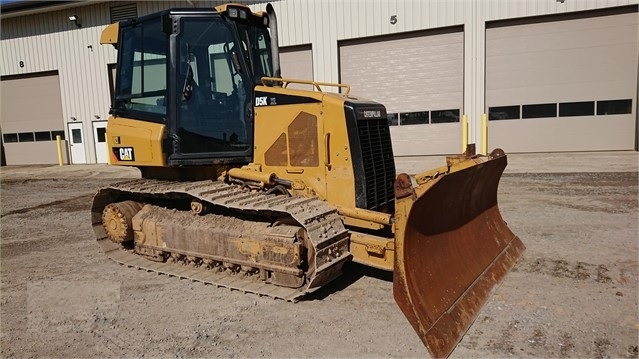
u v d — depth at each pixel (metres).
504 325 3.75
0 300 4.61
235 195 4.75
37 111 20.28
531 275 4.82
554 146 14.58
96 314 4.20
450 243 4.30
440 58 15.13
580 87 14.15
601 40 13.81
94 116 19.22
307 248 4.31
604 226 6.58
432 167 12.61
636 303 4.08
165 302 4.41
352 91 16.11
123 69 5.62
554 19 14.04
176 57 5.00
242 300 4.39
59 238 7.12
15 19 19.64
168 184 5.40
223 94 5.04
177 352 3.47
